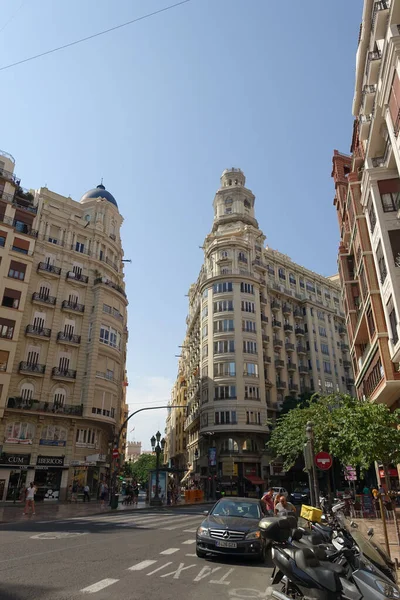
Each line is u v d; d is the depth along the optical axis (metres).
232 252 55.50
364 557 4.70
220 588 6.96
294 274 63.53
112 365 41.03
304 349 58.50
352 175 29.36
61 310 39.00
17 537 11.78
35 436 34.25
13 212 37.88
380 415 17.61
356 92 28.27
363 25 25.48
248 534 9.30
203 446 51.00
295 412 32.12
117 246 46.78
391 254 20.31
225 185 65.38
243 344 50.16
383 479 26.94
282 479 47.25
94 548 10.24
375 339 24.48
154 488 32.94
